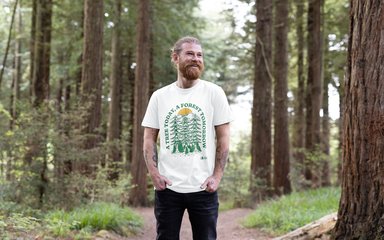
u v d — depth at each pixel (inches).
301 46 730.2
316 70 625.0
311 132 644.7
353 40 142.4
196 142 113.0
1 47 820.0
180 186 112.2
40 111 336.2
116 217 293.3
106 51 766.5
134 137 590.9
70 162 366.0
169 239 114.3
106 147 420.5
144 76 591.5
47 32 570.3
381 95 134.3
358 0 141.2
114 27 667.4
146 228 331.6
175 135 113.4
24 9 726.5
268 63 543.2
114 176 616.7
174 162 113.1
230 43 692.7
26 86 815.7
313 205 363.9
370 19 137.1
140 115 588.1
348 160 143.3
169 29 701.3
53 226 235.3
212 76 907.4
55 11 641.0
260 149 538.0
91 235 250.1
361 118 138.5
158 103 117.3
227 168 589.9
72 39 657.6
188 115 113.3
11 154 317.1
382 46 134.7
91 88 439.5
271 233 303.0
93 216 275.6
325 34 703.1
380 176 134.2
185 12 713.6
